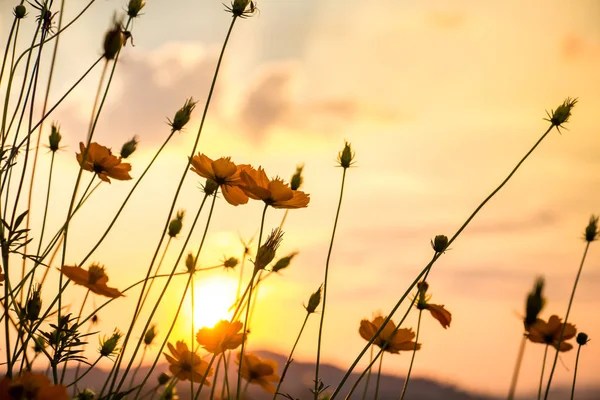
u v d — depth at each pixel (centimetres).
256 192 79
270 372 93
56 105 77
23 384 63
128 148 86
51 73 76
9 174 74
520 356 68
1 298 71
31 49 77
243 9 76
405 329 88
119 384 71
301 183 95
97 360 76
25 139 75
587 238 91
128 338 71
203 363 88
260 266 76
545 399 87
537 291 65
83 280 70
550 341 91
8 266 69
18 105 76
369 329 89
